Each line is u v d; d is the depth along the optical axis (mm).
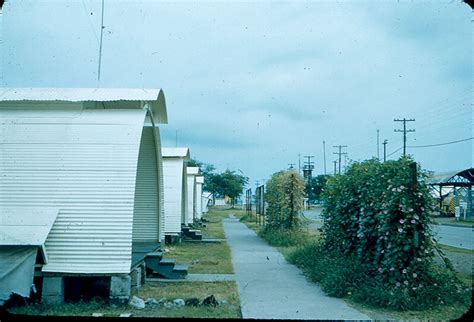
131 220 9672
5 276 9016
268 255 17141
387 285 9648
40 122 11062
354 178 13055
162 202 16078
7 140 10633
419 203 9719
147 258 12352
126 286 9344
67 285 9922
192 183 31688
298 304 9422
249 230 29922
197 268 14047
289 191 22797
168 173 21719
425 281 9586
